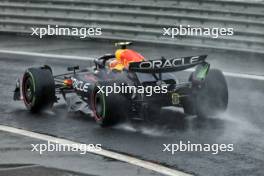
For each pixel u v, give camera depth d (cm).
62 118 3388
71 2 6125
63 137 2995
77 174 2430
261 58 5022
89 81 3353
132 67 2905
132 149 2753
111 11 5881
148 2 5631
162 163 2548
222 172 2422
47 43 6219
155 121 3166
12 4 6512
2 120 3362
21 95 3631
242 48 5072
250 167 2478
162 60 2961
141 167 2502
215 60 4966
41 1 6322
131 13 5753
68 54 5544
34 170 2491
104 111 3034
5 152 2762
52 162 2602
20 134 3072
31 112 3538
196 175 2392
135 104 3048
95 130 3106
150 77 3123
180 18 5438
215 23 5225
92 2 5991
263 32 4931
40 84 3419
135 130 3080
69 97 3572
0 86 4253
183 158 2611
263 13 4947
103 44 6006
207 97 3141
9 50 5862
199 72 3083
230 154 2655
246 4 5022
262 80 4278
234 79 4322
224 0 5141
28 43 6253
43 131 3117
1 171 2478
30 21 6444
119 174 2417
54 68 4894
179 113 3372
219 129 3044
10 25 6581
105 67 3384
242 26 5059
